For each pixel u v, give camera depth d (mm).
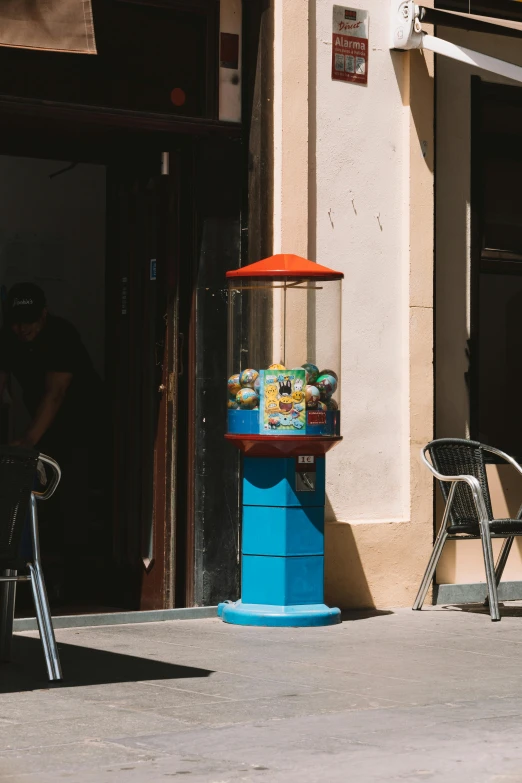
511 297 9758
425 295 9070
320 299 8008
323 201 8727
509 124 9742
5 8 7125
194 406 8391
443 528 8711
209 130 8367
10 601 6504
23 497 5883
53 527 9703
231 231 8453
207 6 8422
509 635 7668
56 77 7898
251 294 8000
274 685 5945
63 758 4531
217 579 8367
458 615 8547
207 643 7219
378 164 8961
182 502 8484
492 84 9586
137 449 8844
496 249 9680
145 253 8766
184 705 5461
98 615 7906
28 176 12789
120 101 8109
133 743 4750
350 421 8852
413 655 6875
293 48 8453
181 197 8469
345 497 8828
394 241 9031
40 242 12914
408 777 4234
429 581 8789
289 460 7930
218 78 8445
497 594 8906
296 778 4227
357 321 8883
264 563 7980
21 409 11367
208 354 8352
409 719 5184
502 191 9742
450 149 9344
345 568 8680
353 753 4582
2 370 9102
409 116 9039
